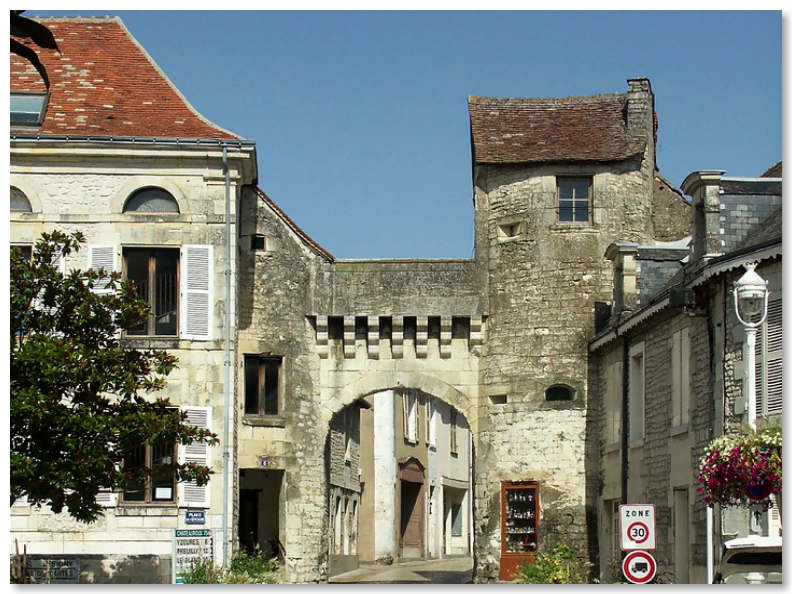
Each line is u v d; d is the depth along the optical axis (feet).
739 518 66.95
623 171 99.86
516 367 98.68
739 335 68.03
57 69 94.32
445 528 170.81
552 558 85.97
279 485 100.99
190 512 85.71
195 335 88.07
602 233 98.78
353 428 133.28
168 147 88.74
